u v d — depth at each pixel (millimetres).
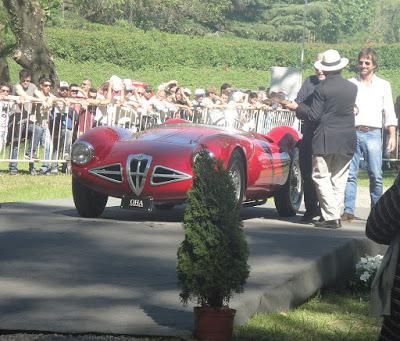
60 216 11102
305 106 11461
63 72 55812
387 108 12336
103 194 11297
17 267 7805
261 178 11836
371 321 7180
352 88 11375
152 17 74000
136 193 10969
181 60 61344
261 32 85750
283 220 12391
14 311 6328
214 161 5797
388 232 4238
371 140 12297
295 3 91625
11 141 17797
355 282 8836
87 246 8875
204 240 5734
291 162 12836
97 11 65438
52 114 18609
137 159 10977
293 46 65625
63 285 7156
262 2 87438
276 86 29844
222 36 82250
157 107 19969
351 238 9500
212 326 5777
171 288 7090
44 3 28266
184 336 5781
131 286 7148
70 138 18641
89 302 6602
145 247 8883
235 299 6543
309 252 8609
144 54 59562
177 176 10867
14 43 27734
